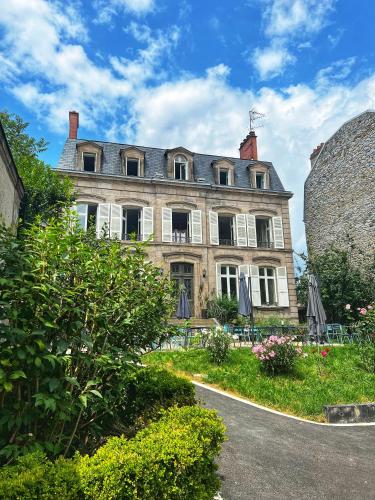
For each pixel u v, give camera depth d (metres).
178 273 20.67
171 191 21.38
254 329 14.81
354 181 21.88
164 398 4.76
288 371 9.71
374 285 19.42
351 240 21.31
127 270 4.12
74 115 22.73
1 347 2.89
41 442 3.05
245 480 4.38
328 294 20.05
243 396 8.44
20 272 3.08
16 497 2.13
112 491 2.40
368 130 21.09
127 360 3.75
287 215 23.16
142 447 2.78
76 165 20.38
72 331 3.40
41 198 15.25
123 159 21.31
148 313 4.30
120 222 20.14
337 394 8.34
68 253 3.57
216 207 22.09
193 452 2.94
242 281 14.90
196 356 10.94
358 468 4.88
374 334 11.21
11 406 3.06
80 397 3.15
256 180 23.83
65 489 2.28
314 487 4.30
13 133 20.08
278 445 5.60
